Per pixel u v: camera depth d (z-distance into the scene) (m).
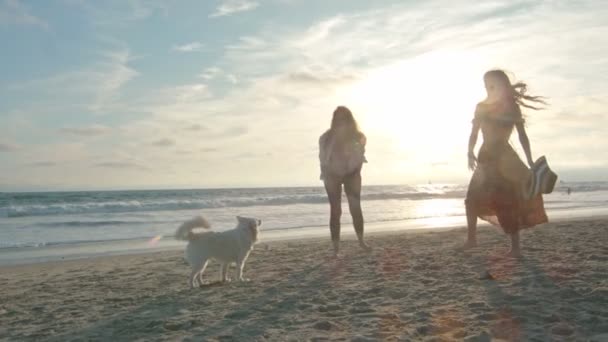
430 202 34.59
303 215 22.70
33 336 4.36
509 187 6.13
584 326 3.57
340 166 7.55
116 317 4.83
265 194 57.34
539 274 5.35
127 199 40.97
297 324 4.09
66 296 6.41
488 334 3.46
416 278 5.68
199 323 4.30
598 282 4.88
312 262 7.63
